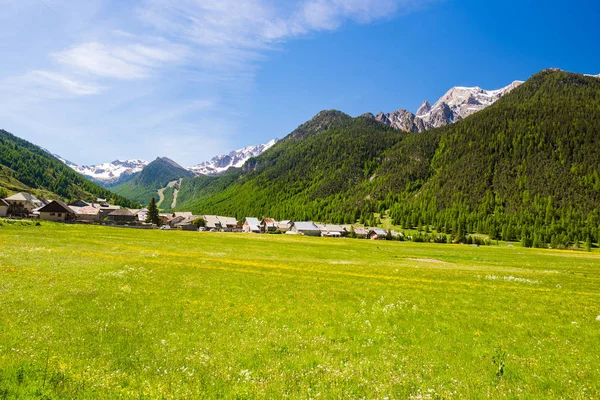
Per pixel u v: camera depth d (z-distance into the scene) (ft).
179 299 80.38
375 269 159.94
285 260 182.70
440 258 253.65
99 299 74.43
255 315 71.31
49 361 40.40
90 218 579.07
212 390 36.70
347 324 68.64
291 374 42.09
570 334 66.59
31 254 134.00
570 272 184.14
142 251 174.91
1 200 474.49
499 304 91.40
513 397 39.19
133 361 44.27
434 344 58.95
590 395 40.47
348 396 36.29
